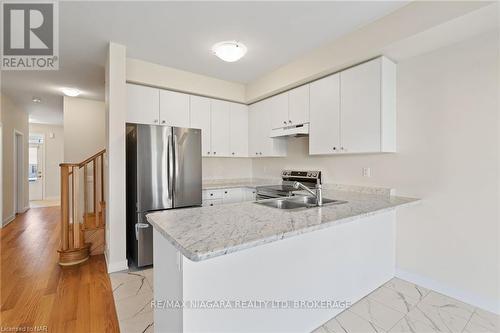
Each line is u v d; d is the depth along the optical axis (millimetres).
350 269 1942
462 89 2014
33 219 5051
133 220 2738
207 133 3539
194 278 1180
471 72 1964
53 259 2932
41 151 7676
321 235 1723
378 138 2234
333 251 1806
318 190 2068
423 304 1977
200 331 1200
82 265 2748
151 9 1969
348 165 2875
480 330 1676
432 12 1800
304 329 1628
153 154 2732
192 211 1706
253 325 1385
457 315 1838
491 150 1881
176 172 2891
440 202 2150
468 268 1998
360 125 2373
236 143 3846
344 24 2205
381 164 2562
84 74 3328
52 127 7855
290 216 1563
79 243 2881
